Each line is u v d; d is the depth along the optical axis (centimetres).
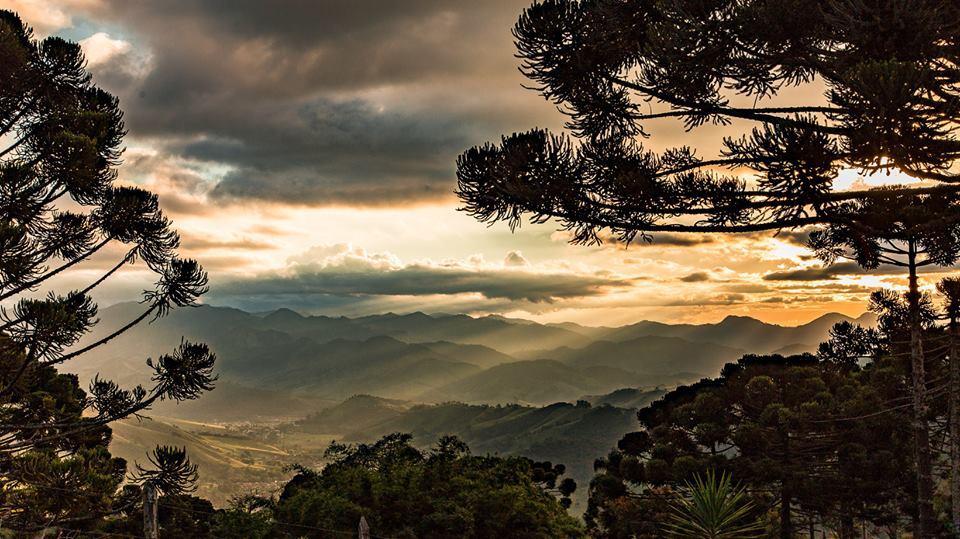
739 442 2686
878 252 1711
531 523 2705
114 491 1543
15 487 1418
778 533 2648
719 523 529
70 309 1331
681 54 839
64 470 1434
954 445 2052
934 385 2361
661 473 2745
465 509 2588
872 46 667
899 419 2569
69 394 2427
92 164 1484
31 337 1297
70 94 1636
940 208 862
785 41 783
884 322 2388
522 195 897
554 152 912
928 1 641
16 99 1564
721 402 2920
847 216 835
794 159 751
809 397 2873
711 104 887
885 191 805
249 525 2647
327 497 2659
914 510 2762
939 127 672
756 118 841
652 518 2667
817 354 2531
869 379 2923
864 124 678
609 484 2956
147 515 1328
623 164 900
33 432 1575
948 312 1989
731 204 845
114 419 1487
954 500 2038
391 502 2650
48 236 1504
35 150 1470
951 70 696
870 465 2542
